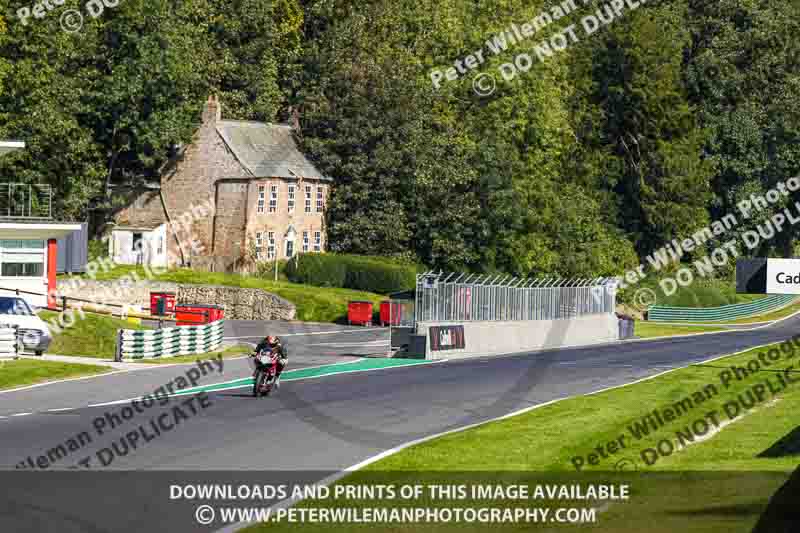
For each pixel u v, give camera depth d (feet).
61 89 569.23
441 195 648.38
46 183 564.30
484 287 408.87
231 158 629.51
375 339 442.91
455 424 203.82
